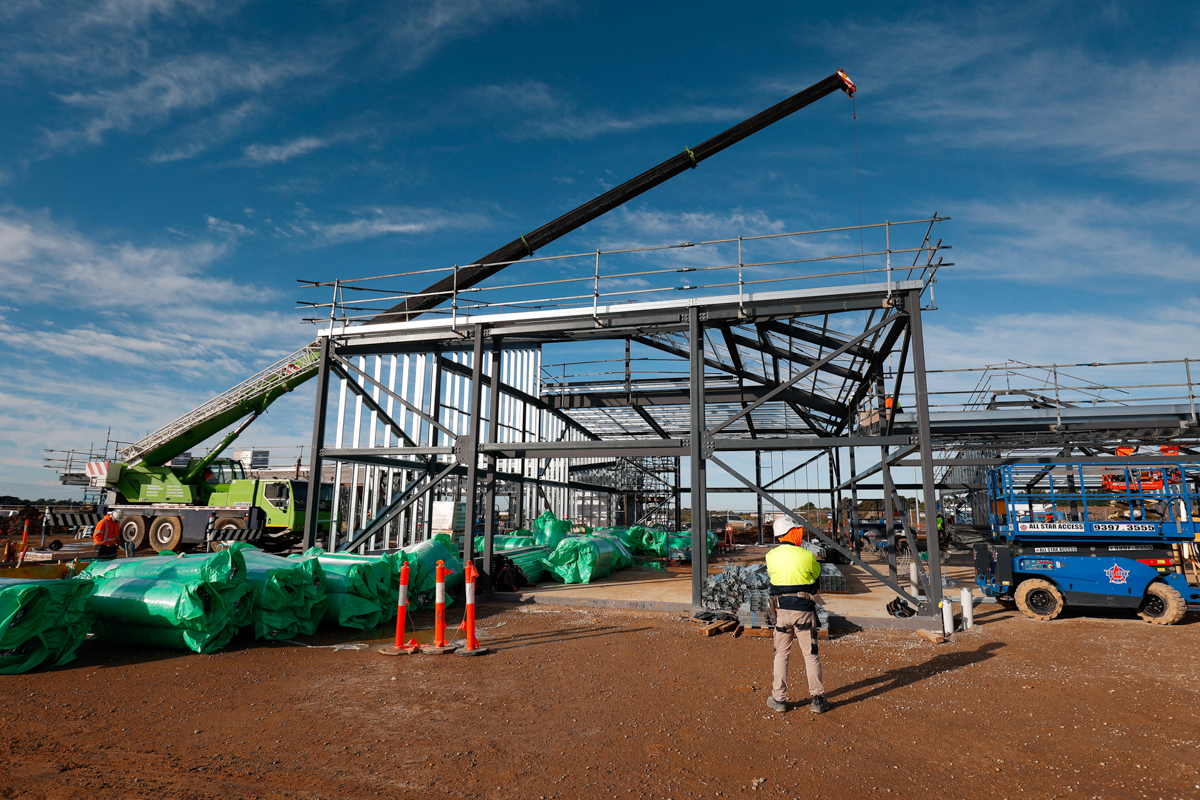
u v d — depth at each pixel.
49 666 7.05
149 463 24.14
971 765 4.60
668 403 19.58
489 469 12.85
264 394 23.41
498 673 7.07
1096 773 4.48
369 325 13.41
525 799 3.98
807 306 11.05
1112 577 10.84
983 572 12.16
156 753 4.64
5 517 32.47
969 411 18.39
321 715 5.57
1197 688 6.65
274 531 22.22
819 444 10.69
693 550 10.88
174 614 7.54
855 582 15.54
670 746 4.91
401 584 8.12
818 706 5.76
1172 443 18.58
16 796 3.80
